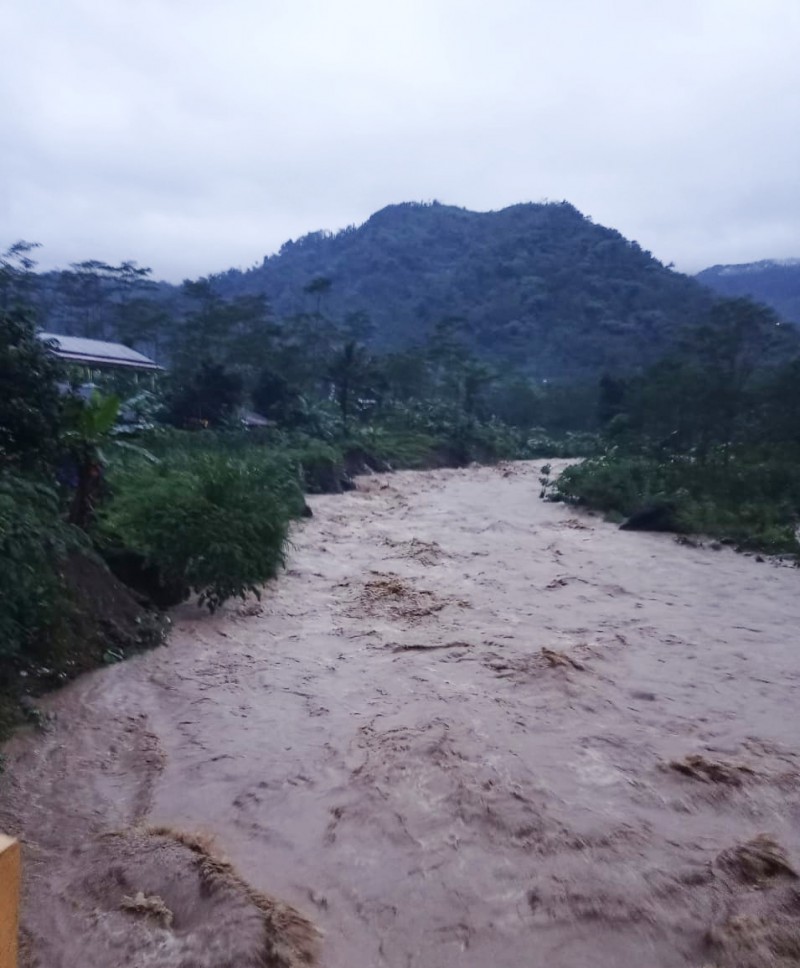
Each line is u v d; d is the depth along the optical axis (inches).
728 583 428.1
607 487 709.9
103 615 290.7
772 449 768.3
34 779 198.4
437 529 608.7
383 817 183.6
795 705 256.2
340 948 142.7
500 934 145.7
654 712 247.8
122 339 1689.2
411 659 293.0
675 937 144.6
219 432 893.8
